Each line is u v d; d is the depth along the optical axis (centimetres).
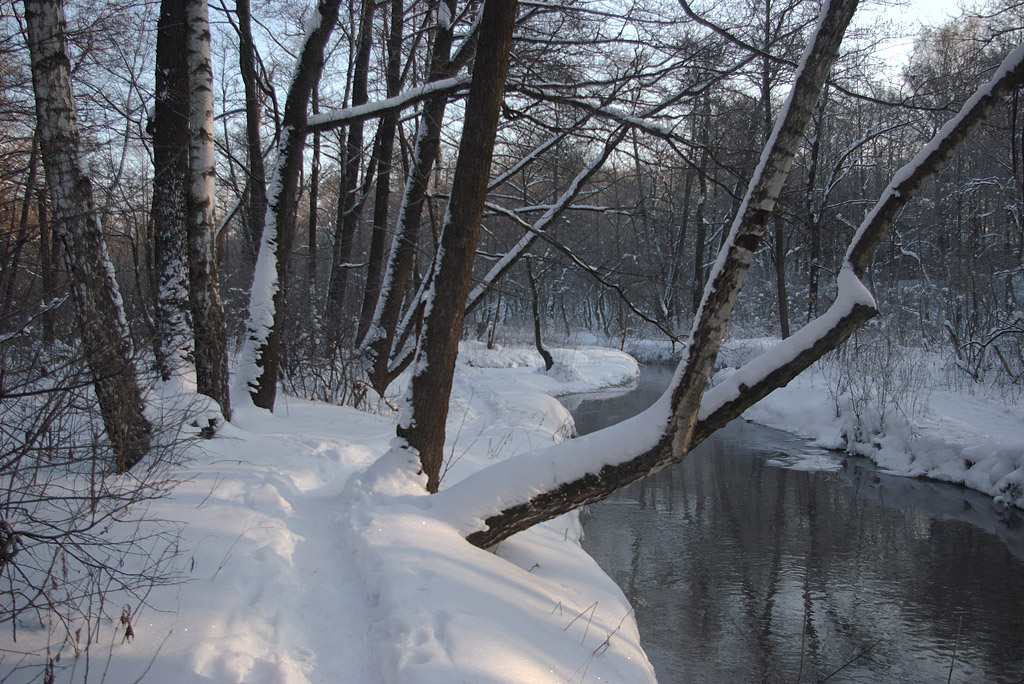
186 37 657
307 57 775
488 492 453
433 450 512
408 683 277
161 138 647
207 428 586
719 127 895
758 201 404
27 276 418
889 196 421
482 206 512
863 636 591
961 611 642
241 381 775
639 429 445
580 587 505
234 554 384
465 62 1012
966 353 1567
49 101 456
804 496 1017
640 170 989
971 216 2434
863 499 998
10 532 285
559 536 637
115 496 337
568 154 1148
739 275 412
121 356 425
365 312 1332
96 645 292
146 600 328
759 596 668
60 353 365
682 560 756
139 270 713
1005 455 1027
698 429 445
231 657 289
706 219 3612
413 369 518
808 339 429
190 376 606
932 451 1144
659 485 1082
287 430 724
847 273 431
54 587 299
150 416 485
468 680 281
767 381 434
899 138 2970
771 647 568
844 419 1384
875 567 741
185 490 462
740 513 934
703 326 420
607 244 3172
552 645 357
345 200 1555
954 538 837
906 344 1881
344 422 839
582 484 446
